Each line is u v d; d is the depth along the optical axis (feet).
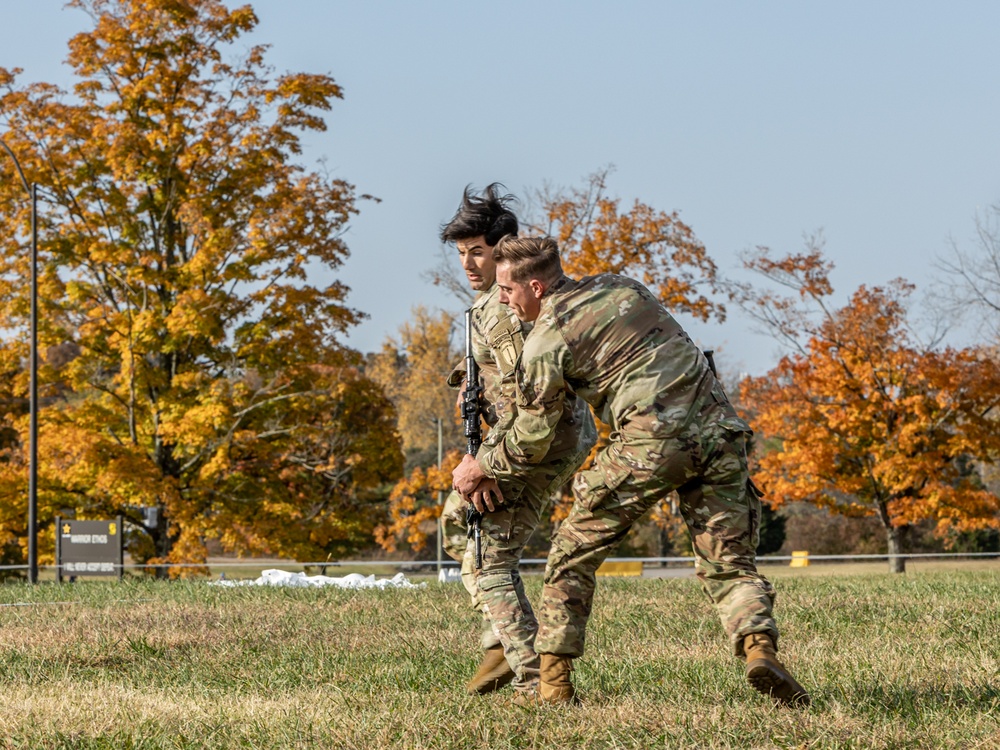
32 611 74.23
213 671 47.19
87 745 31.65
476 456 37.91
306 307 225.15
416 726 32.53
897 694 35.99
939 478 258.37
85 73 225.97
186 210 215.51
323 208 223.71
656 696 37.60
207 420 208.85
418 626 61.82
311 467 238.89
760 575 34.19
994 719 32.12
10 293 224.12
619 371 33.63
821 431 261.44
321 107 227.20
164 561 213.25
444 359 594.24
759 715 32.63
